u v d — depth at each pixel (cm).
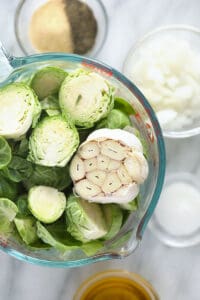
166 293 62
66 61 49
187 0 63
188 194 62
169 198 62
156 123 50
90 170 46
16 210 46
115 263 63
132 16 63
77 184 46
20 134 46
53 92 47
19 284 62
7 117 46
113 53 63
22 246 49
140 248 62
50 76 47
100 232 47
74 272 63
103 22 63
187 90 60
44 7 63
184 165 62
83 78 47
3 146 45
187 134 61
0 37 63
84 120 47
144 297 62
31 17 63
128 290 62
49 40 63
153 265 62
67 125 46
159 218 62
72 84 47
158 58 61
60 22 63
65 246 47
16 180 46
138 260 62
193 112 60
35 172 46
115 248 48
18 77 48
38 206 46
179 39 62
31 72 48
